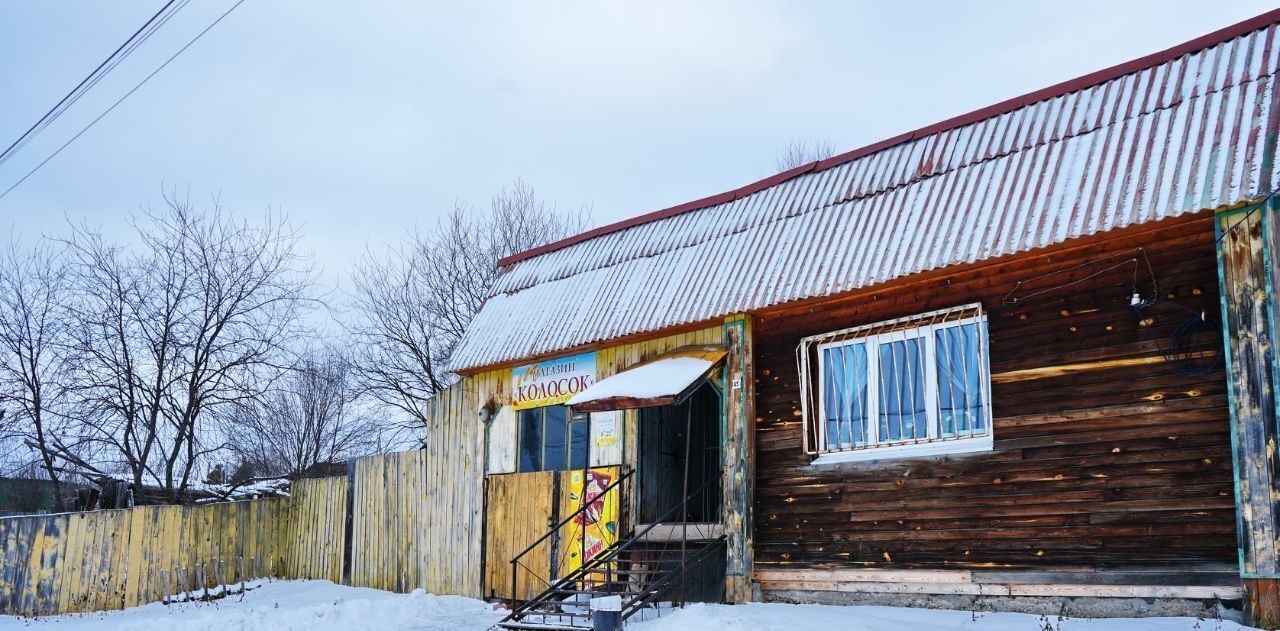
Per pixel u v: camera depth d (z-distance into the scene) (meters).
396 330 33.56
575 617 14.06
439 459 18.72
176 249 26.33
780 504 13.80
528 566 16.77
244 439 32.38
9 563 18.02
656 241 16.78
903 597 12.50
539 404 17.19
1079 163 11.95
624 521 15.67
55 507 25.16
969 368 12.49
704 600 14.27
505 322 18.16
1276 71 11.02
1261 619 9.72
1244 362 10.06
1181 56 12.18
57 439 24.59
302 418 35.19
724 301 14.31
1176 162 10.98
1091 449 11.31
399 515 19.23
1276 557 9.68
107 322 25.11
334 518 20.66
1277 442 9.77
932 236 12.57
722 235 15.66
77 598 18.52
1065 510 11.41
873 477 13.00
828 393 13.73
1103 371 11.34
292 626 15.33
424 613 16.30
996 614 11.56
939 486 12.43
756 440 14.17
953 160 13.46
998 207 12.23
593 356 16.50
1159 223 10.75
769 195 15.64
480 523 17.66
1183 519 10.61
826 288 13.13
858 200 14.12
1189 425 10.69
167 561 19.73
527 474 17.12
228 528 20.77
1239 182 10.19
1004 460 11.94
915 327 12.97
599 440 16.33
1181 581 10.54
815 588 13.28
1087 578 11.15
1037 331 11.90
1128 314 11.24
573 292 17.33
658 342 15.56
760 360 14.37
